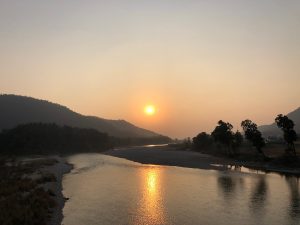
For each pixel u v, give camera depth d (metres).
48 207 52.72
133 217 49.12
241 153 159.50
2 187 64.44
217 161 142.38
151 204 57.28
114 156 187.88
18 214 43.75
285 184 79.19
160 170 110.12
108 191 69.56
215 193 67.19
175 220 47.62
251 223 46.38
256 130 142.25
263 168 118.19
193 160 147.75
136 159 159.25
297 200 60.66
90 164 135.62
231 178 89.44
